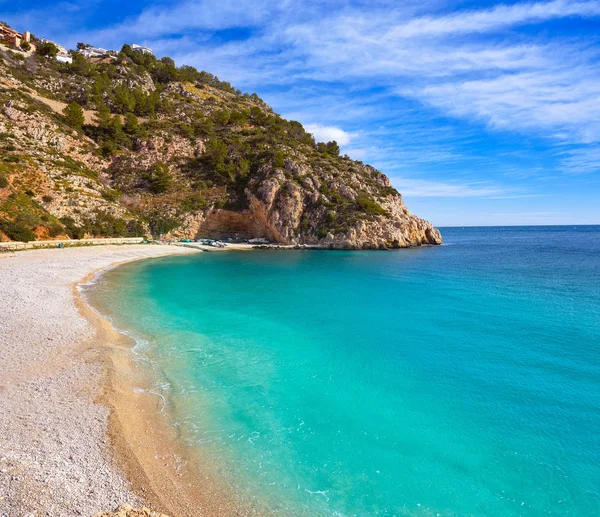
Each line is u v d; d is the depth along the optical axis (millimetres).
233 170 93000
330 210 86000
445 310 28922
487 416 13711
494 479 10422
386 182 107438
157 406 13477
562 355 19688
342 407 14164
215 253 69812
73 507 8148
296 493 9586
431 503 9477
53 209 59312
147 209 80688
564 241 130500
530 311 28562
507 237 168500
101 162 84125
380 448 11656
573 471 10789
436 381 16578
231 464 10555
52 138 76625
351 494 9648
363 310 28812
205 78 155750
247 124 118312
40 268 37594
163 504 8766
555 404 14586
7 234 47688
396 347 20797
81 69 107812
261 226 89000
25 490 8477
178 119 108500
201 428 12289
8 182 53594
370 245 82375
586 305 30469
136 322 23641
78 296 28875
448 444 11961
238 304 30062
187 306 28719
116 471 9688
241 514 8773
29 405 12375
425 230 99062
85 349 17812
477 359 19141
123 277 39594
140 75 120875
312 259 63062
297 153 100375
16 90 82375
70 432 11117
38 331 19531
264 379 16328
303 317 26641
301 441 11867
